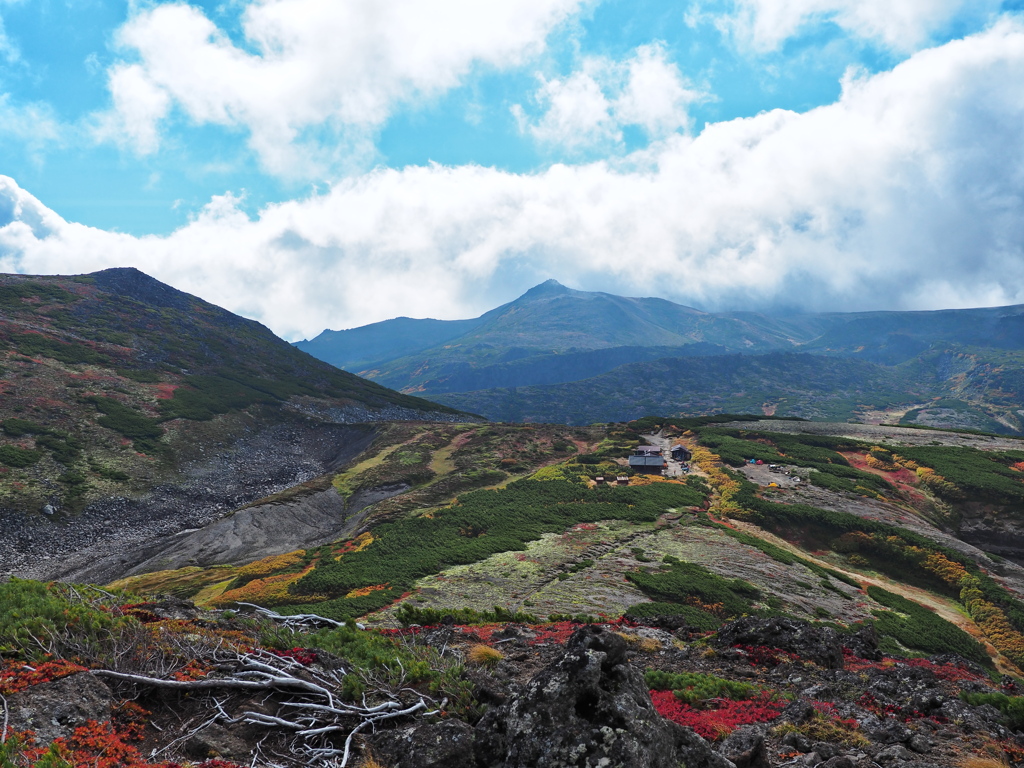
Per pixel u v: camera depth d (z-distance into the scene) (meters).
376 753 8.24
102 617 10.53
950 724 12.51
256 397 153.12
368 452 120.62
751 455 100.12
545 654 15.12
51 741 6.92
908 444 106.81
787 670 17.33
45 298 170.12
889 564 62.44
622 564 51.88
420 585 46.91
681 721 11.54
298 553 65.38
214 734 8.08
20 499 77.56
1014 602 52.59
